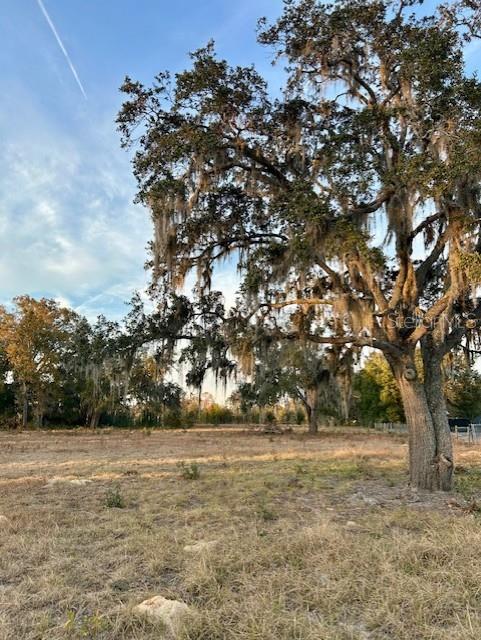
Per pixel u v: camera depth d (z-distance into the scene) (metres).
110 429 35.75
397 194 7.31
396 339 8.23
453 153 6.58
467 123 6.96
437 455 8.12
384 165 7.83
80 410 40.62
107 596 3.48
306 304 8.48
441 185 6.54
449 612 3.11
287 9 7.98
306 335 8.64
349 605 3.30
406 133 7.89
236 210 9.52
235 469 11.14
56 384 37.03
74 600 3.43
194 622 2.98
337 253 6.98
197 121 8.41
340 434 29.58
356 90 8.51
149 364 10.88
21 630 2.98
